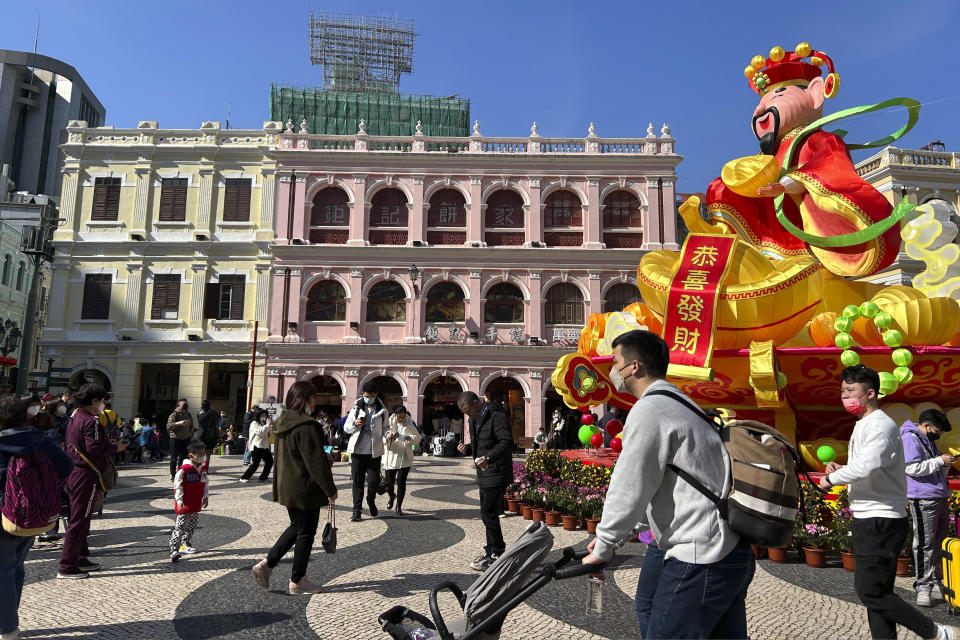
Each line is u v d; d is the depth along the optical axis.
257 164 30.19
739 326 8.36
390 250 28.78
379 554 7.30
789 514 2.66
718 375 8.91
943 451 8.55
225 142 30.50
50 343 28.64
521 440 27.27
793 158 9.14
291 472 5.54
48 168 66.44
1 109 64.38
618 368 3.13
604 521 2.71
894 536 3.81
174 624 4.85
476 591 3.28
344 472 16.92
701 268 8.55
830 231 8.61
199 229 29.72
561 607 5.23
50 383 21.30
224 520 9.50
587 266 29.11
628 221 29.64
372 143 30.88
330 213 29.62
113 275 29.41
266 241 29.33
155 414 30.53
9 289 34.81
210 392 32.06
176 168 30.20
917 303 8.07
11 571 4.27
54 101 68.12
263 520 9.52
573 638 4.55
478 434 6.86
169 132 30.28
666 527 2.74
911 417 8.59
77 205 29.89
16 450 4.17
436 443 26.17
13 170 65.31
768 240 9.93
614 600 5.43
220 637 4.59
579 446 28.39
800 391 8.98
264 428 14.47
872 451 3.80
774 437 2.85
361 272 28.91
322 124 38.06
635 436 2.72
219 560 6.95
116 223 29.70
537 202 29.53
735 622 2.84
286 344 28.09
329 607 5.27
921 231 10.04
